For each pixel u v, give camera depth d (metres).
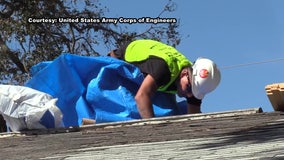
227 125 4.10
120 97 5.51
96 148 3.70
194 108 5.72
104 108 5.51
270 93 4.44
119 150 3.49
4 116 4.93
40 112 4.73
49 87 5.75
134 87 5.62
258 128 3.67
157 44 5.50
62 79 5.72
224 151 2.92
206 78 5.48
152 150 3.31
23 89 4.87
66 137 4.44
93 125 4.80
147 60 5.32
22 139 4.57
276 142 2.98
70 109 5.72
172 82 5.39
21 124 4.79
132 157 3.15
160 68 5.20
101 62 5.68
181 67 5.36
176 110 5.75
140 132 4.30
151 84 5.16
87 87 5.72
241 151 2.84
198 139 3.54
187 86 5.50
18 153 3.88
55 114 4.82
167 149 3.28
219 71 5.66
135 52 5.56
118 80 5.61
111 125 4.81
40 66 6.02
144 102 5.09
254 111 4.70
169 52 5.36
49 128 4.81
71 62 5.71
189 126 4.29
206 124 4.29
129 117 5.42
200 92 5.54
